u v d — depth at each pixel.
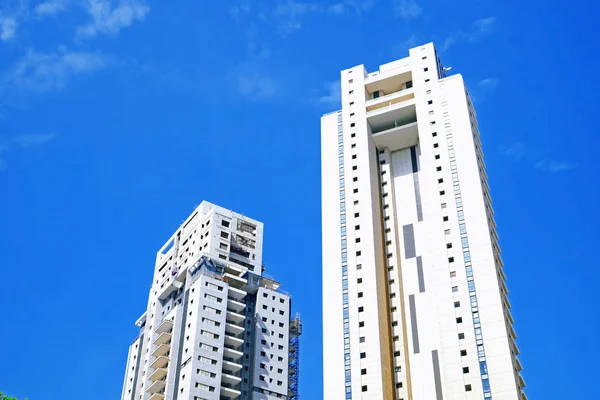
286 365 134.75
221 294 134.38
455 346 91.38
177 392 122.94
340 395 93.38
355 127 118.06
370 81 123.31
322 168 116.50
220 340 128.75
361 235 105.88
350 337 97.50
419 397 93.00
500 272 101.25
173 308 141.00
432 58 120.38
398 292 103.00
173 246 156.38
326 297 102.88
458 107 112.31
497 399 85.38
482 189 104.50
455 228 100.94
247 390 128.62
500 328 90.31
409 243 107.06
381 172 115.94
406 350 97.88
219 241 144.75
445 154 108.44
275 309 140.88
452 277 97.00
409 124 114.25
